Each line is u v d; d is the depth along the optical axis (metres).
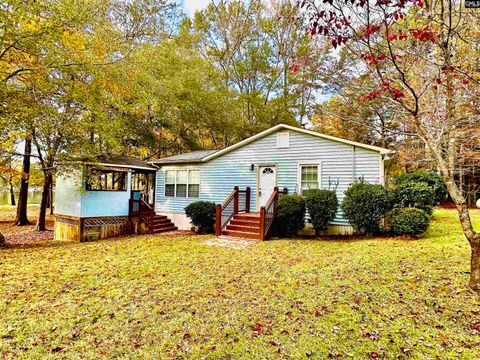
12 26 7.43
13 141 10.44
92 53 10.16
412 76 6.36
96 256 7.76
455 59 4.50
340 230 10.04
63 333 3.52
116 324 3.74
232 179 12.64
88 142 11.30
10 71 8.84
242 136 21.91
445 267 5.15
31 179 15.65
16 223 16.78
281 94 21.83
